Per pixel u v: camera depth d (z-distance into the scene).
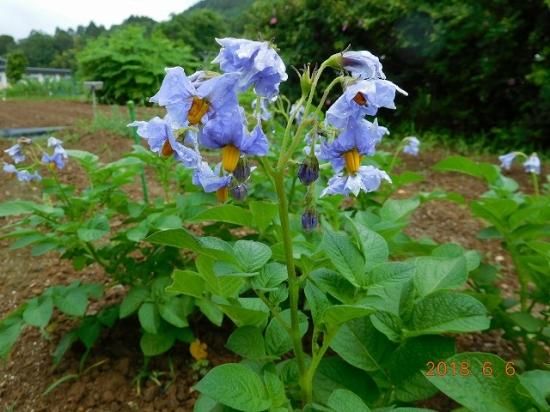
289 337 0.22
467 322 0.20
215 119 0.16
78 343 0.33
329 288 0.20
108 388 0.29
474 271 0.31
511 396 0.17
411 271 0.20
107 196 0.33
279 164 0.19
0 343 0.27
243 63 0.16
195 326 0.33
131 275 0.32
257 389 0.17
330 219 0.33
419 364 0.20
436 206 0.60
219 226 0.35
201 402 0.20
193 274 0.21
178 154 0.18
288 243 0.19
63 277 0.41
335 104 0.18
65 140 0.89
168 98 0.16
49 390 0.29
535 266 0.27
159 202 0.35
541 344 0.32
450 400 0.27
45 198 0.33
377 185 0.21
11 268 0.43
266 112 0.36
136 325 0.34
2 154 0.78
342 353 0.21
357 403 0.17
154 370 0.30
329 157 0.20
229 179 0.19
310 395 0.21
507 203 0.28
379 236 0.22
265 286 0.20
